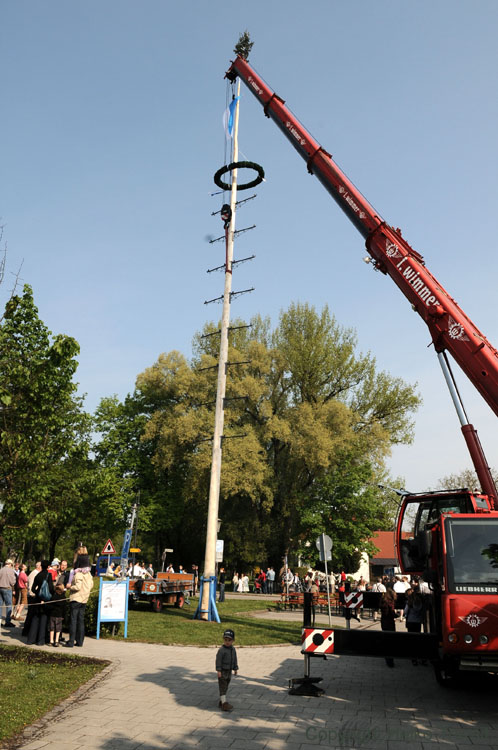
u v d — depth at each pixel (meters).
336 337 46.59
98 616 14.80
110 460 50.44
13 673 9.88
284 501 45.00
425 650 9.30
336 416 42.19
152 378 48.62
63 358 14.57
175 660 12.45
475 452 11.99
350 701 9.48
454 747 7.01
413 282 12.62
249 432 41.97
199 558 54.72
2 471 14.98
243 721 8.03
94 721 7.77
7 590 16.36
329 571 43.66
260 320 49.72
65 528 49.91
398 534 13.84
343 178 14.70
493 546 9.17
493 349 11.44
